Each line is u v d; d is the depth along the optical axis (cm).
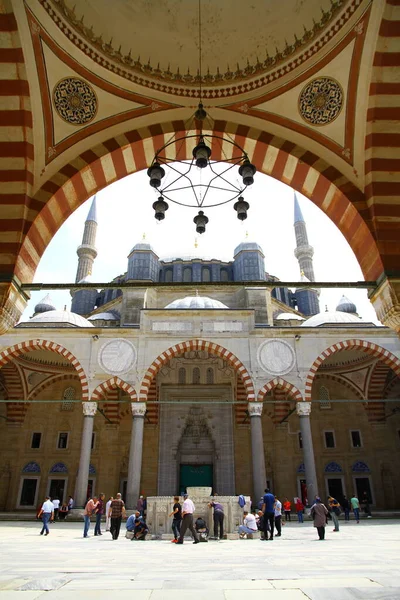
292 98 873
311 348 2512
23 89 754
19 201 810
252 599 429
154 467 2917
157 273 3875
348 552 980
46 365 3120
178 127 924
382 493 2900
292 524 2059
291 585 509
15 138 791
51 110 834
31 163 817
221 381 3116
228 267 4066
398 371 2497
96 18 795
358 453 3027
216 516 1429
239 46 851
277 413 3078
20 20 698
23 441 3023
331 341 2534
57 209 877
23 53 728
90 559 867
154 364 2464
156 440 2978
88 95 858
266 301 3472
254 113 911
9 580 559
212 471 2939
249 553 978
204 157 779
